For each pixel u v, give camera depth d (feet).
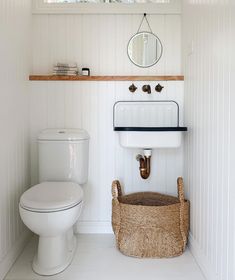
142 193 7.04
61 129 7.02
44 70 7.54
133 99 7.22
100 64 7.55
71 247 6.19
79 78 7.10
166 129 6.14
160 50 7.54
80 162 6.62
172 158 7.27
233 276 3.92
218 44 4.54
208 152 5.05
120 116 7.23
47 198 5.00
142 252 5.95
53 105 7.18
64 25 7.51
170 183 7.30
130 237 6.05
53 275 5.23
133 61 7.52
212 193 4.83
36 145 7.18
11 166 5.77
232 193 3.96
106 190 7.31
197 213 5.77
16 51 6.09
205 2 5.24
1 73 5.20
